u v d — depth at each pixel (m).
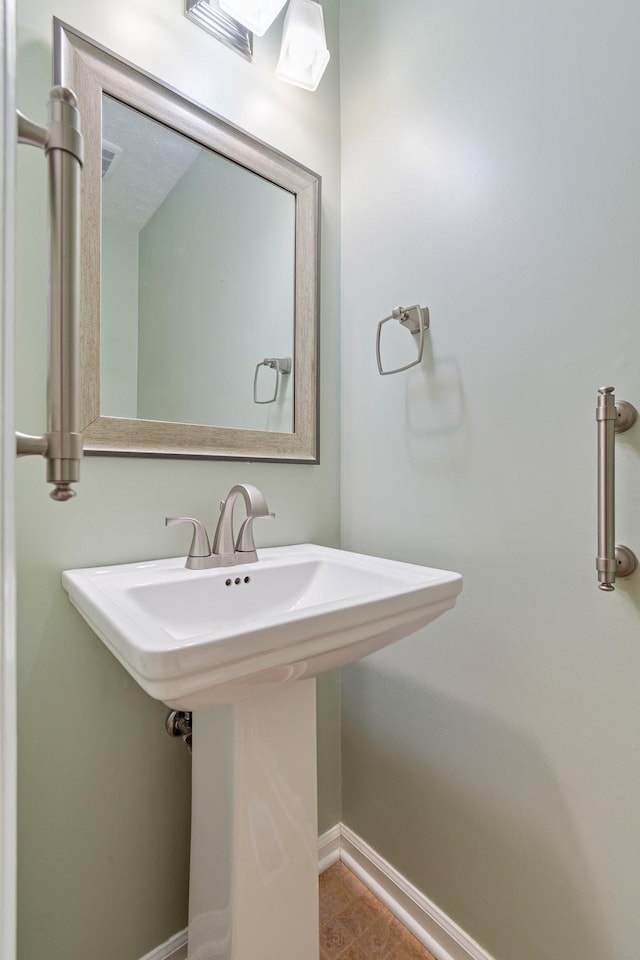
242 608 0.86
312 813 0.82
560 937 0.79
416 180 1.08
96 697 0.83
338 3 1.29
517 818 0.86
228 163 1.05
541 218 0.83
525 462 0.86
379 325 1.06
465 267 0.97
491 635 0.92
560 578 0.81
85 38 0.82
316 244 1.21
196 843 0.83
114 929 0.85
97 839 0.83
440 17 1.01
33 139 0.36
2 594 0.30
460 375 0.98
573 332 0.79
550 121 0.82
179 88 0.95
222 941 0.75
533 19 0.84
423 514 1.06
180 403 0.97
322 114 1.24
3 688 0.30
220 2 0.96
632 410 0.71
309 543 1.21
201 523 0.90
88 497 0.83
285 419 1.15
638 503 0.71
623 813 0.72
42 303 0.77
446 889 0.99
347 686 1.26
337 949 1.00
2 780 0.30
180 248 0.98
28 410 0.76
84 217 0.83
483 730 0.92
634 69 0.71
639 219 0.71
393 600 0.67
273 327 1.13
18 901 0.77
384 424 1.16
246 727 0.74
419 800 1.05
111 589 0.71
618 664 0.73
